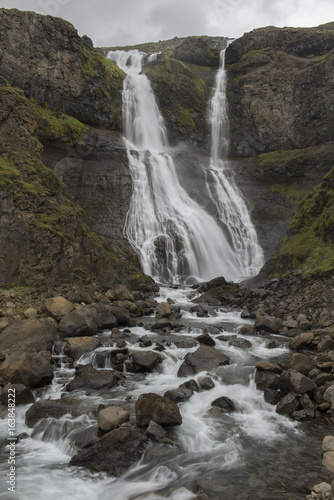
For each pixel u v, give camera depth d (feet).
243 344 38.58
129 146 104.58
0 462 20.53
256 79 121.08
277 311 50.16
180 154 104.83
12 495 17.87
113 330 41.63
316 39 124.26
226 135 121.29
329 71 110.63
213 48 144.66
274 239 91.56
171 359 34.14
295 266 64.34
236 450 21.45
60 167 88.53
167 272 79.61
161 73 119.85
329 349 36.47
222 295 60.64
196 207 94.73
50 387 29.25
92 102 101.81
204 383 29.01
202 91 126.72
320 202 68.80
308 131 112.37
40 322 37.19
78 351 34.91
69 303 44.09
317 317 46.73
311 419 24.90
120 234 81.41
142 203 89.20
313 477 18.66
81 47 101.04
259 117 118.21
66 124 89.71
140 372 32.50
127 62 142.72
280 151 113.29
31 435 23.30
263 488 18.11
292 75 117.91
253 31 136.36
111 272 62.08
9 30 88.02
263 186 107.04
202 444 21.97
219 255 86.63
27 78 89.35
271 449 21.57
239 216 97.09
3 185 50.31
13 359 29.37
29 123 62.75
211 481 18.72
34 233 50.90
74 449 21.35
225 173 107.86
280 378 27.50
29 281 49.14
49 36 94.84
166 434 22.44
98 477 19.42
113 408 23.65
